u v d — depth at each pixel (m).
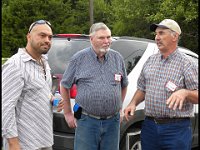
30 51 3.16
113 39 4.79
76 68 3.71
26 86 3.09
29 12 28.89
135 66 4.69
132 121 4.50
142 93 3.82
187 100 3.43
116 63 3.76
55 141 4.27
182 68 3.46
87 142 3.68
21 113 3.10
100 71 3.66
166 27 3.47
